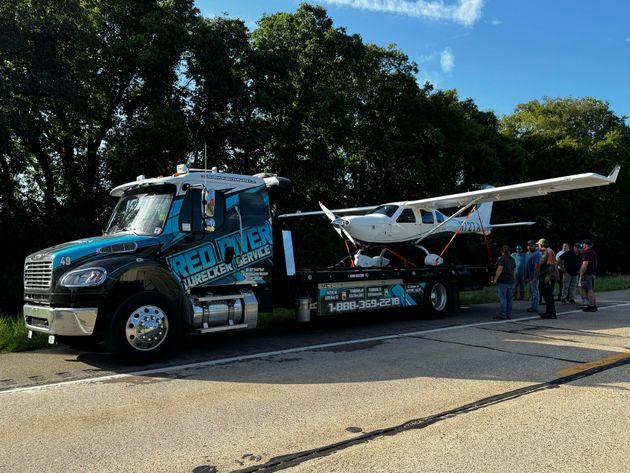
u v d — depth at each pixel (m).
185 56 20.11
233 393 5.70
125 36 19.11
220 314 8.03
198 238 7.96
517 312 13.50
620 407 5.11
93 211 18.34
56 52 16.42
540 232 36.69
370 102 26.59
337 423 4.65
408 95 25.98
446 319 12.06
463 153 28.41
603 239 43.09
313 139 23.70
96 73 18.19
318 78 24.78
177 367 7.02
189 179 7.90
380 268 11.22
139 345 7.12
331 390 5.79
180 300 7.80
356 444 4.13
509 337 9.34
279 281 9.52
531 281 13.35
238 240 8.44
